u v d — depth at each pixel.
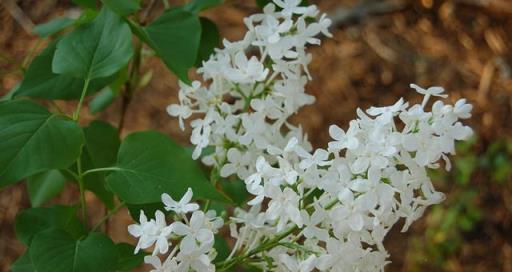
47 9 1.34
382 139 0.49
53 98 0.60
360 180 0.49
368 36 1.44
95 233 0.54
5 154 0.53
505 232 1.27
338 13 1.46
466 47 1.46
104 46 0.58
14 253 1.13
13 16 1.32
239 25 1.40
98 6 0.69
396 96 1.37
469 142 1.30
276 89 0.59
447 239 1.24
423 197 0.55
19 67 0.72
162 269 0.50
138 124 1.26
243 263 0.57
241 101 0.62
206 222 0.51
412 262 1.21
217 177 0.62
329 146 0.50
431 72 1.41
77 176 0.58
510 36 1.49
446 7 1.50
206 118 0.60
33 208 0.60
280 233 0.54
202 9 0.68
